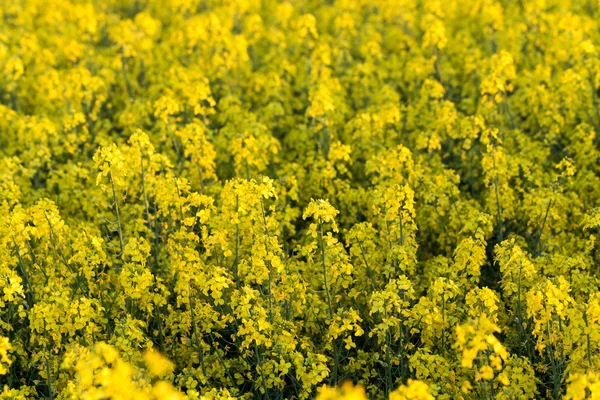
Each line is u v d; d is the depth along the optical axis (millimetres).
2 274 9305
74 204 13164
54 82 17453
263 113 16703
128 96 18609
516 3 24078
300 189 13344
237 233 9984
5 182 12289
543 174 12906
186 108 15820
